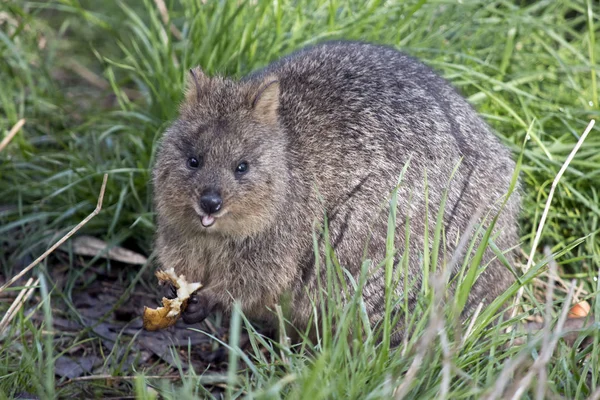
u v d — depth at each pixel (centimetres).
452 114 1048
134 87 1584
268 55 1273
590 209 1222
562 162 1229
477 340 869
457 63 1352
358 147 1012
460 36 1380
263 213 965
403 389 700
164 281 1013
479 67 1338
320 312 1016
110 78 1318
